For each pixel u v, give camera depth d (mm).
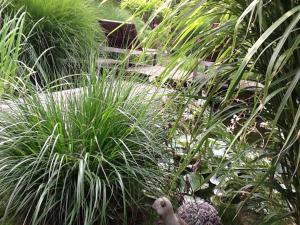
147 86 2045
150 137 1914
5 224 1787
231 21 1415
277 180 1652
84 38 3736
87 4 4414
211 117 1503
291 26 1066
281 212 1633
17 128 1892
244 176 1752
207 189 2031
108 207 1829
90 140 1826
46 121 1867
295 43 1089
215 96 1565
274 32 1285
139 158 1911
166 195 1896
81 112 1892
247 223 1879
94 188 1751
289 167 1463
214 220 1701
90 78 2016
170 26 1451
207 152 1973
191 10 1326
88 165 1775
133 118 1909
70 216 1719
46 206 1706
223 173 1837
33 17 3594
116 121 1891
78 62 3477
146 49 1545
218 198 1954
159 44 1562
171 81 1859
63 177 1796
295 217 1551
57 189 1787
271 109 1436
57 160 1771
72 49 3623
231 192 1862
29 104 1918
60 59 3521
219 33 1418
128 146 1899
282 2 1236
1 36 2854
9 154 1858
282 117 1403
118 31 3547
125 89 2008
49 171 1691
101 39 3887
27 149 1858
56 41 3574
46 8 3660
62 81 2408
